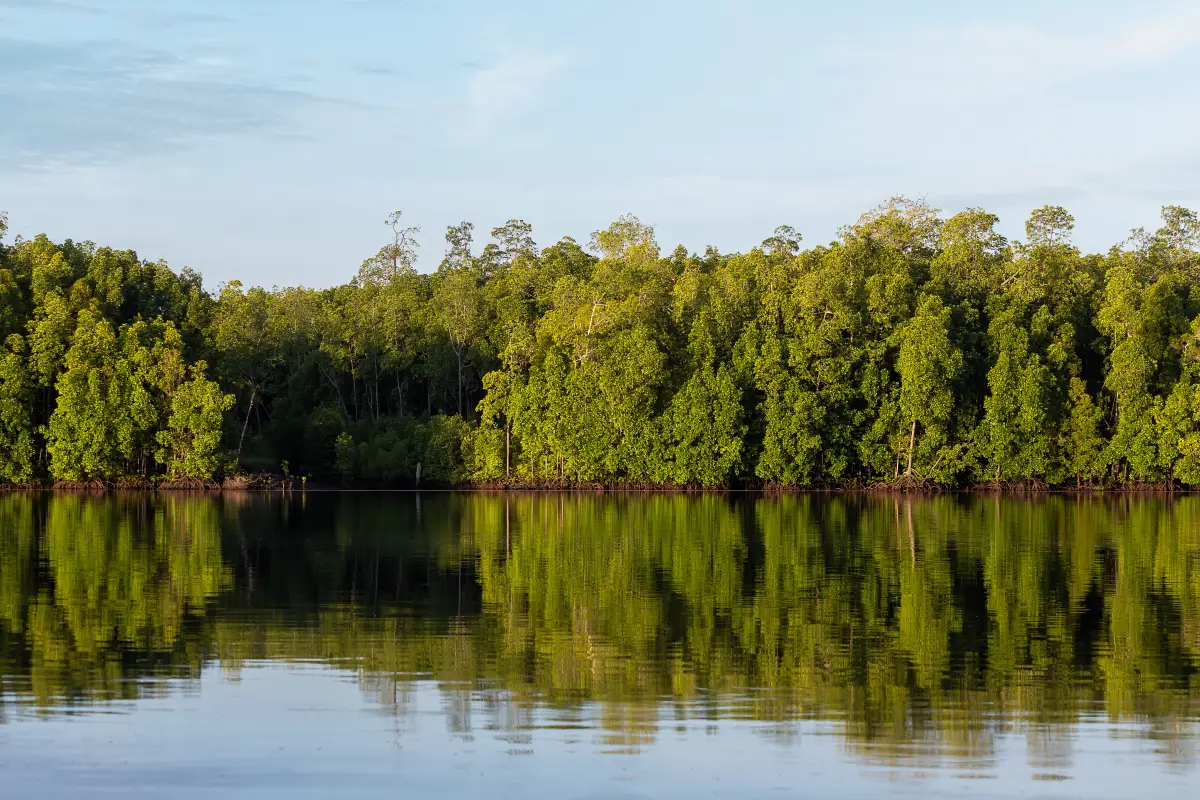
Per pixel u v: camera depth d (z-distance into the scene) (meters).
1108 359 98.69
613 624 34.28
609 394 97.19
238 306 107.50
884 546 53.66
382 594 39.44
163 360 97.19
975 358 98.50
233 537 57.47
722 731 24.00
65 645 31.09
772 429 95.81
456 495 95.12
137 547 52.53
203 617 35.16
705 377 96.69
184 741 23.14
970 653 30.61
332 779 21.23
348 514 73.12
